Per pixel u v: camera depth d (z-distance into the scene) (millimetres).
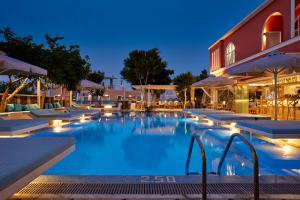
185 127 12797
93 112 15125
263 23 15406
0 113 9242
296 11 14125
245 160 6359
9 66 7109
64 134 10539
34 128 7320
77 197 3029
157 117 18078
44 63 13406
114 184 3479
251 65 8461
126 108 26891
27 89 16766
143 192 3217
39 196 3053
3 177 2320
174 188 3352
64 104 20172
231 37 20797
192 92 27453
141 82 32438
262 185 3443
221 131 11203
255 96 24141
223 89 23156
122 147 8266
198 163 6336
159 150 7820
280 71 8484
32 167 2846
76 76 16109
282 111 14188
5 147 3664
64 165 6180
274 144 8094
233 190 3287
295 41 11680
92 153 7441
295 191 3248
